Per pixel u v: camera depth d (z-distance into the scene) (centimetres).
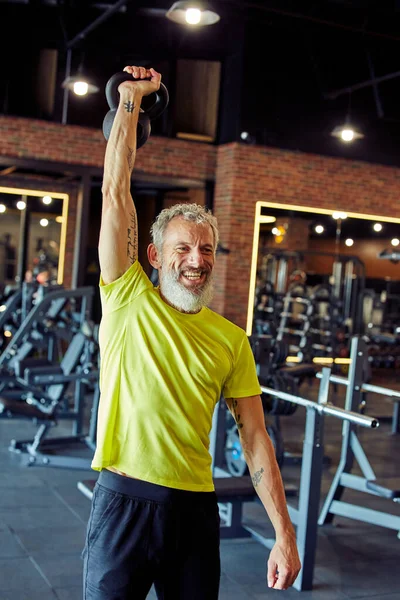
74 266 887
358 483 403
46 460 508
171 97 912
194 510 168
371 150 980
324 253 980
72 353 564
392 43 884
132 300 174
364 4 834
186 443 168
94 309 1065
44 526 386
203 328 176
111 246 174
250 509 439
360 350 413
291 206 937
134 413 167
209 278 175
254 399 184
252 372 184
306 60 928
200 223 173
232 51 910
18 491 446
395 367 1107
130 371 169
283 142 923
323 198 955
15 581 313
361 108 964
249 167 908
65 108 859
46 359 645
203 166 932
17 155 841
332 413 309
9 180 1016
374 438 680
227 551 365
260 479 180
